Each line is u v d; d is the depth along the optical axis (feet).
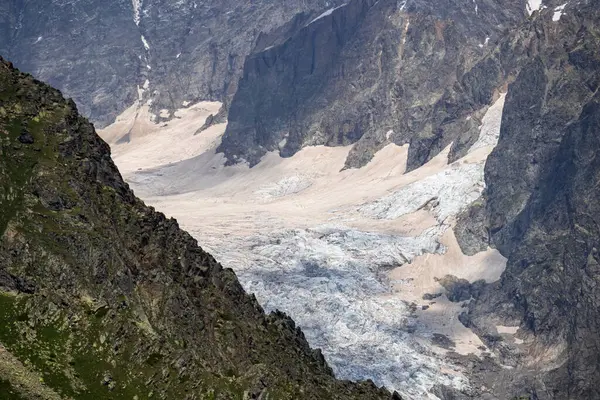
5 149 452.76
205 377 423.23
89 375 399.85
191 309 452.35
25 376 386.93
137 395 402.93
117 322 418.10
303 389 462.60
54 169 456.04
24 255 418.92
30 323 405.39
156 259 463.42
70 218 440.86
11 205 433.89
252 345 477.36
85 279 424.05
